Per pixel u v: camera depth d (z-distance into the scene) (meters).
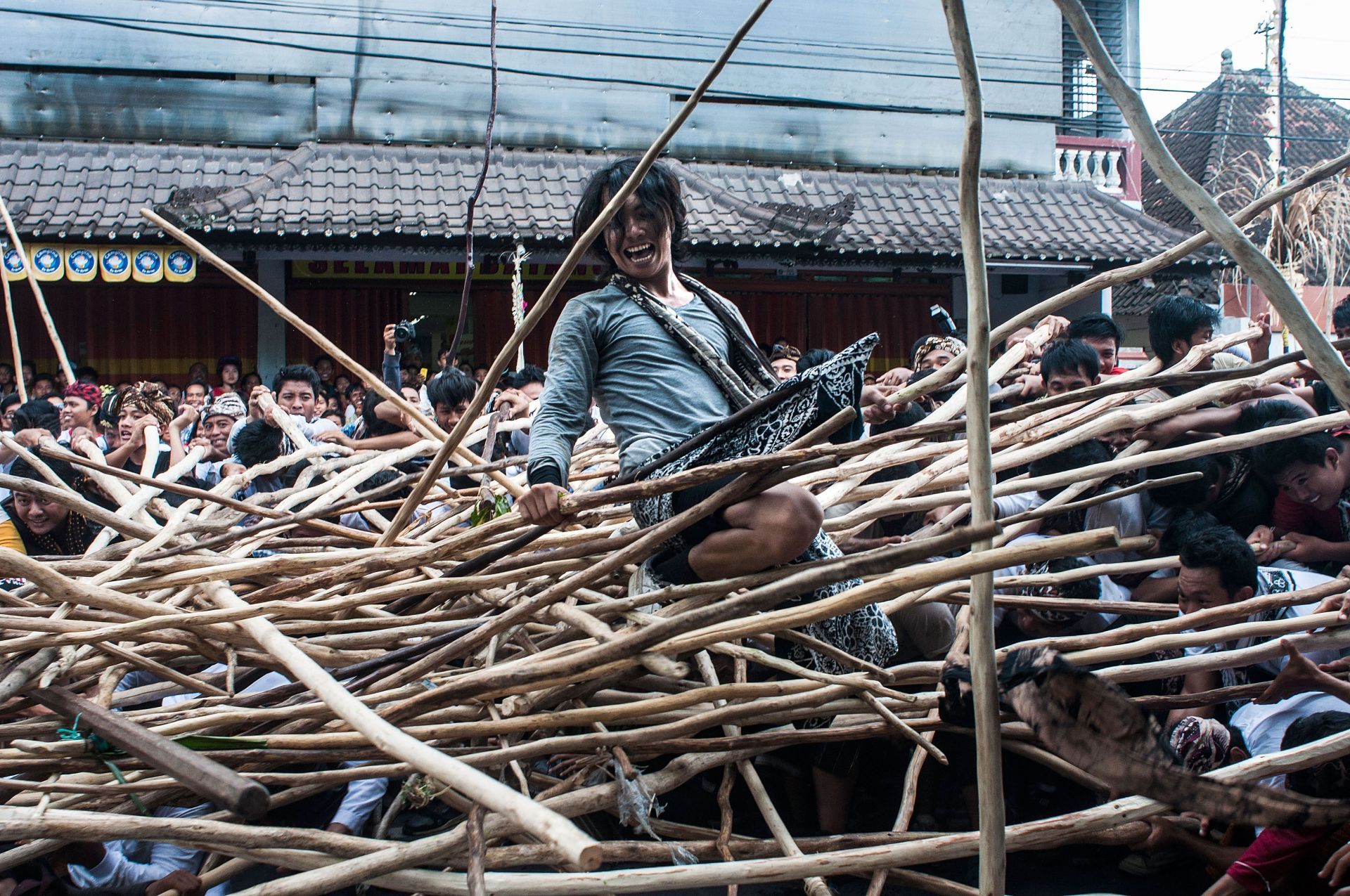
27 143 10.69
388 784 3.10
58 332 10.45
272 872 2.97
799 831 3.28
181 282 10.17
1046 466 3.53
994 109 12.91
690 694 2.38
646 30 12.00
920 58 12.70
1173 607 3.20
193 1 11.04
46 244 9.53
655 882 2.14
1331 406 4.01
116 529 2.94
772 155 12.42
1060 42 13.05
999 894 1.76
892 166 12.70
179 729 2.36
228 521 3.37
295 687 2.62
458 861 2.40
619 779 2.36
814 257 11.00
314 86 11.33
